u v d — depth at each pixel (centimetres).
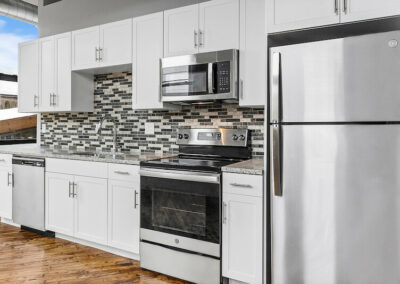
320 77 185
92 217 297
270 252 213
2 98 452
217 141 290
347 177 179
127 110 360
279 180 200
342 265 183
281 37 223
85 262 275
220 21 265
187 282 243
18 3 409
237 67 257
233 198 223
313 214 190
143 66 308
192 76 275
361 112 174
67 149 395
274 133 199
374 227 173
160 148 335
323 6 195
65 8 399
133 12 346
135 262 277
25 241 325
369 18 182
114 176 282
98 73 377
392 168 168
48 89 382
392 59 166
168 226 249
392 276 170
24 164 350
